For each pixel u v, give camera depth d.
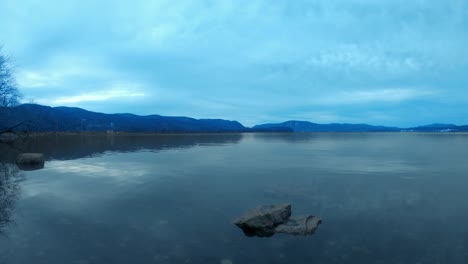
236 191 16.42
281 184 18.38
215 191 16.39
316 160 32.81
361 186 17.77
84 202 13.84
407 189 16.91
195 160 32.25
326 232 10.09
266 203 13.79
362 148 56.22
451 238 9.52
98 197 14.84
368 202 13.98
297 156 37.88
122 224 10.82
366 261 7.99
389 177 21.06
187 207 13.07
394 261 7.97
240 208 12.98
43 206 13.09
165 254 8.39
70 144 58.28
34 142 60.66
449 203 13.75
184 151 45.38
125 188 17.06
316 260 8.06
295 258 8.19
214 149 50.69
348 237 9.64
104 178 20.31
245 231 10.16
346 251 8.59
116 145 58.72
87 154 38.47
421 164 29.25
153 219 11.41
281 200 14.37
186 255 8.34
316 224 10.68
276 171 23.95
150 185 17.98
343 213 12.23
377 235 9.80
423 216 11.80
